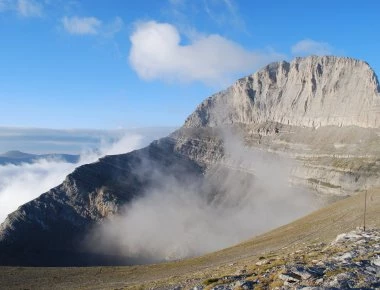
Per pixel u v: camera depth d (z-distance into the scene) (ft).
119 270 431.43
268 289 109.50
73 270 460.14
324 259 130.72
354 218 343.05
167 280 234.79
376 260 115.34
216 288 121.49
